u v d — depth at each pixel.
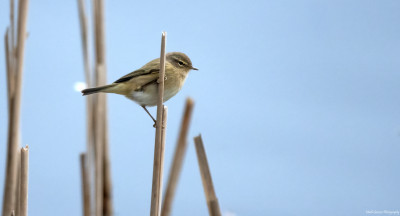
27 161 8.41
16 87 7.98
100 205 10.70
